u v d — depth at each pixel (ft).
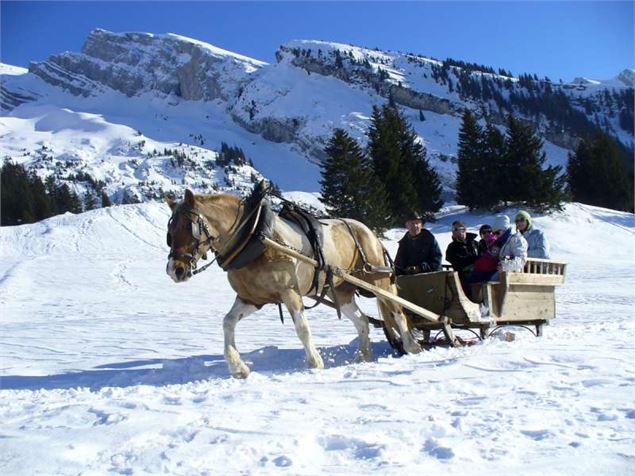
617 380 20.17
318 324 49.32
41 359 33.83
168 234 24.81
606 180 274.98
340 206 198.29
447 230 206.18
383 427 16.02
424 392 19.95
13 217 339.57
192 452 14.39
